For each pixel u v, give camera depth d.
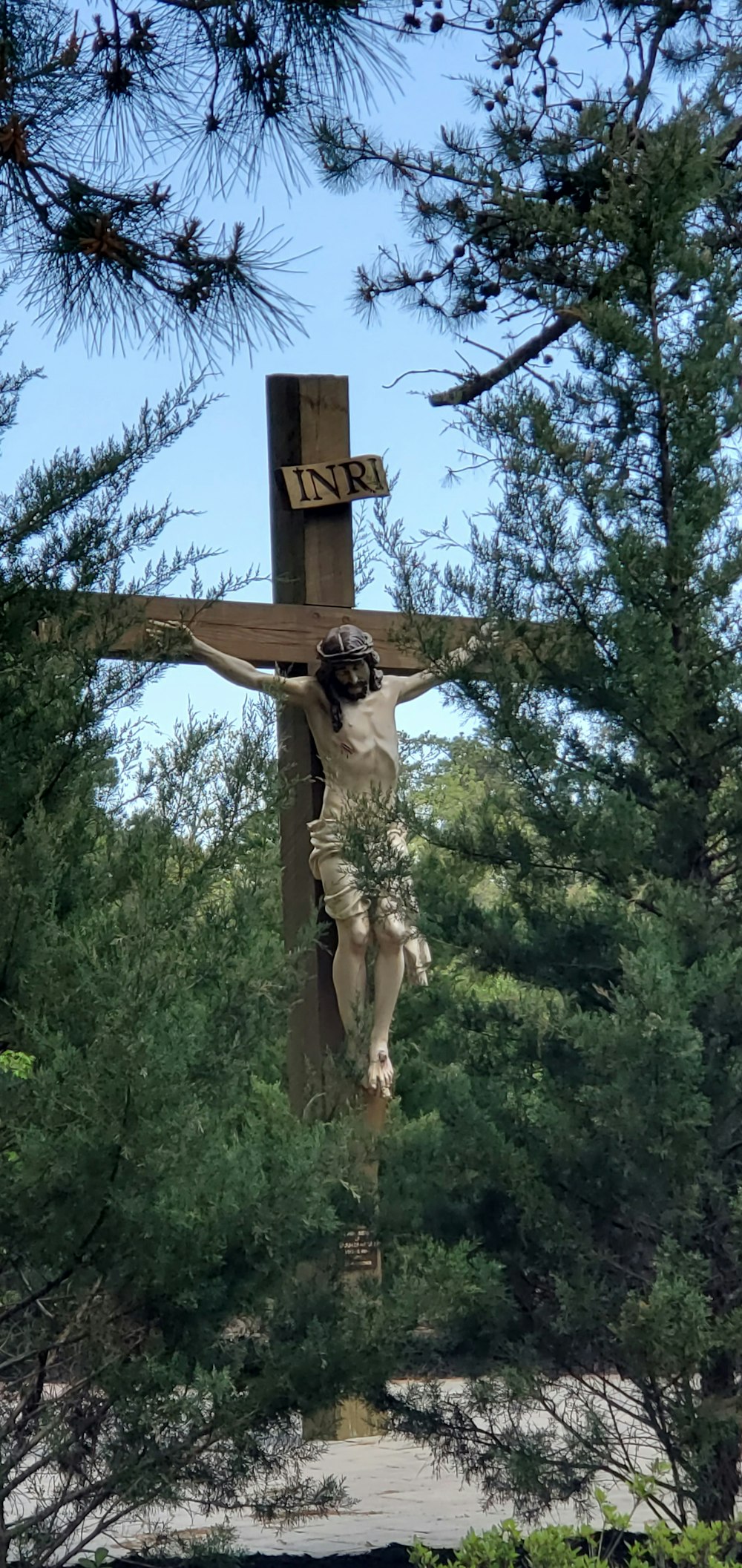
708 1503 5.48
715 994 5.63
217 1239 4.86
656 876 6.16
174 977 4.85
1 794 5.00
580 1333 5.73
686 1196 5.52
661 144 6.30
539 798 6.19
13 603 5.16
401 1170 5.98
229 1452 5.17
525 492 6.26
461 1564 4.28
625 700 6.11
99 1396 5.22
